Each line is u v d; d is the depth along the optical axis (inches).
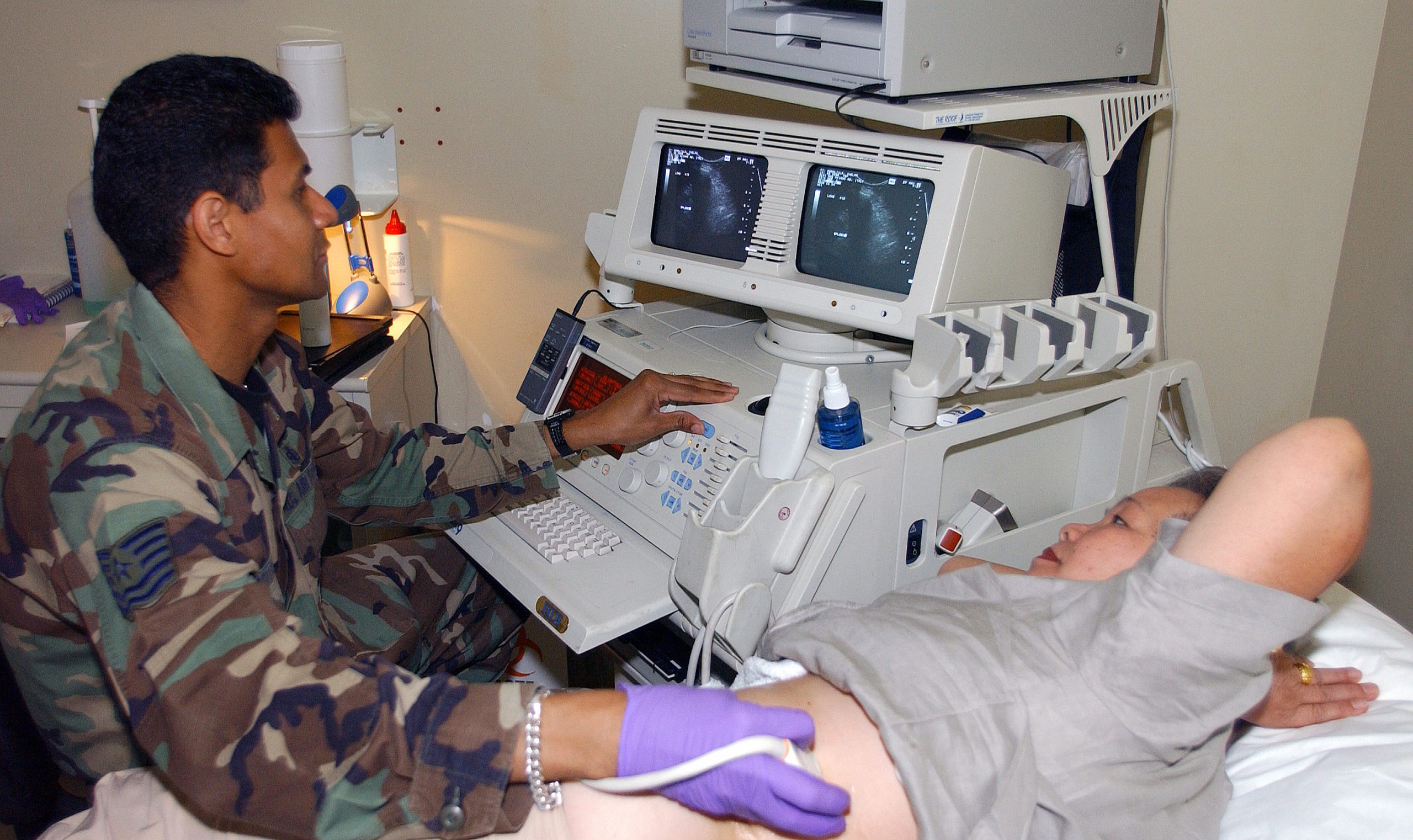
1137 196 73.5
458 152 84.4
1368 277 69.9
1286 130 72.6
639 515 51.8
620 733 31.5
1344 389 72.9
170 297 40.3
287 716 31.7
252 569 35.6
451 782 31.8
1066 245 60.6
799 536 43.8
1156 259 78.7
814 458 45.0
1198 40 72.7
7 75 80.4
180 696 32.0
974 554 50.5
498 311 89.6
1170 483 53.2
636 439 52.4
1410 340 64.2
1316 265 74.9
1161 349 80.7
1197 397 57.7
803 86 52.2
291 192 39.9
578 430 53.2
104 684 42.9
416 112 83.2
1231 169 74.9
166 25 80.0
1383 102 68.4
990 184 47.4
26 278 85.9
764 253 53.1
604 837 37.3
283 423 48.3
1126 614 33.3
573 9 80.2
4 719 48.4
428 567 61.0
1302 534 31.8
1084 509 54.9
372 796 31.9
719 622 43.6
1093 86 56.5
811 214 52.7
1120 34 55.7
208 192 37.5
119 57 80.6
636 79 82.0
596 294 88.4
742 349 58.1
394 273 84.3
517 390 92.1
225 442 40.5
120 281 80.3
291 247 40.0
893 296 49.2
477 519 54.8
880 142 48.8
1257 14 70.8
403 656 55.2
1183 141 75.2
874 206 50.4
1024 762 33.3
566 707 32.2
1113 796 33.8
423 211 86.2
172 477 35.8
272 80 39.7
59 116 81.8
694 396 51.0
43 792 50.5
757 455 47.6
